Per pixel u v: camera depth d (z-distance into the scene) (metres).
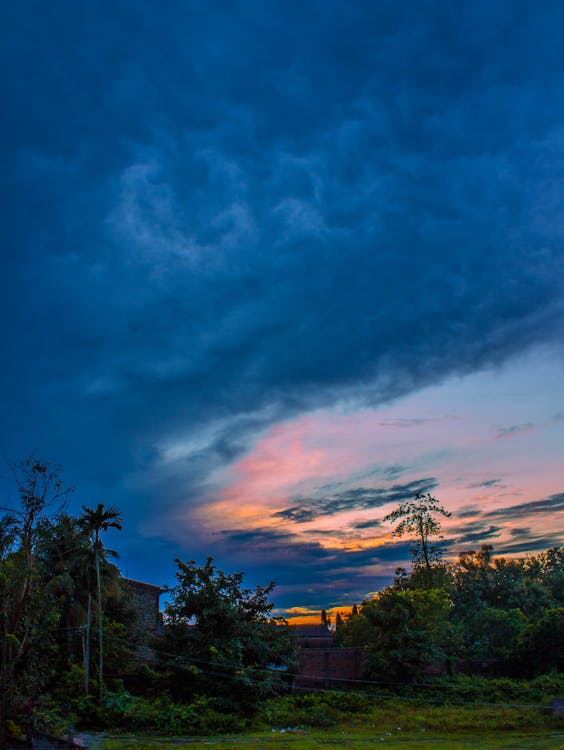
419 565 64.12
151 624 53.47
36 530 23.33
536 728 31.89
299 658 49.41
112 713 32.22
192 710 32.91
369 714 37.84
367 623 55.53
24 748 22.55
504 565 88.25
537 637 49.28
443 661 51.47
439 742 27.41
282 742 27.36
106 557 41.56
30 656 23.25
